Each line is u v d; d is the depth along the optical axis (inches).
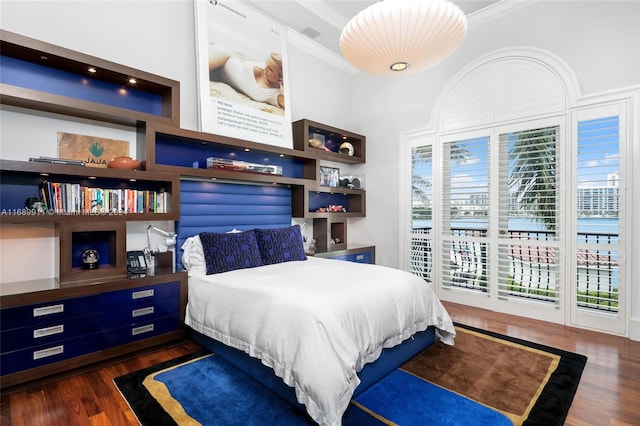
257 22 145.5
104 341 88.8
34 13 93.3
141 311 95.7
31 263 93.3
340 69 195.9
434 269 162.9
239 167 130.2
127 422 65.4
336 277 93.4
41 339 79.2
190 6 128.3
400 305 87.8
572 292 122.1
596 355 96.7
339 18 158.2
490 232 143.4
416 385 79.6
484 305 145.6
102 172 92.4
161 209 109.1
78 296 84.7
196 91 128.1
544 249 129.0
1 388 74.5
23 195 90.1
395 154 180.4
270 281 89.2
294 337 67.9
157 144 115.3
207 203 128.0
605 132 115.6
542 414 67.5
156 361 92.6
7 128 88.1
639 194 109.0
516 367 89.0
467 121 151.0
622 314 111.8
